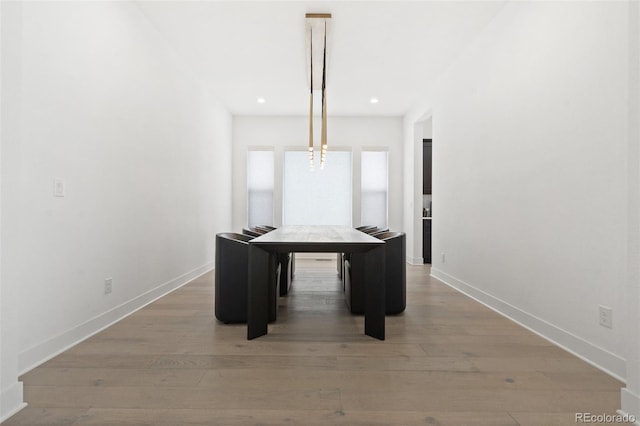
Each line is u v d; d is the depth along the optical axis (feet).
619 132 7.02
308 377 6.80
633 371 5.48
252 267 8.93
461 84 14.71
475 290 13.34
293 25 12.69
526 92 10.16
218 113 21.16
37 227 7.43
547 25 9.22
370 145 25.00
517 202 10.57
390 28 12.80
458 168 15.02
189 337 8.99
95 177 9.39
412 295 13.91
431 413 5.61
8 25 5.53
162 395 6.09
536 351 8.19
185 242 16.05
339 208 25.72
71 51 8.45
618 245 7.03
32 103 7.29
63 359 7.57
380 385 6.50
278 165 25.08
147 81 12.33
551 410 5.72
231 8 11.66
